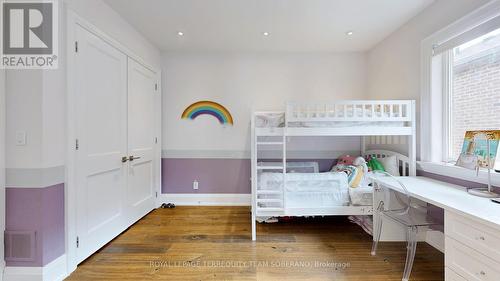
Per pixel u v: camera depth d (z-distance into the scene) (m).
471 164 1.92
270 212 2.60
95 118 2.27
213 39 3.31
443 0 2.29
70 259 1.96
